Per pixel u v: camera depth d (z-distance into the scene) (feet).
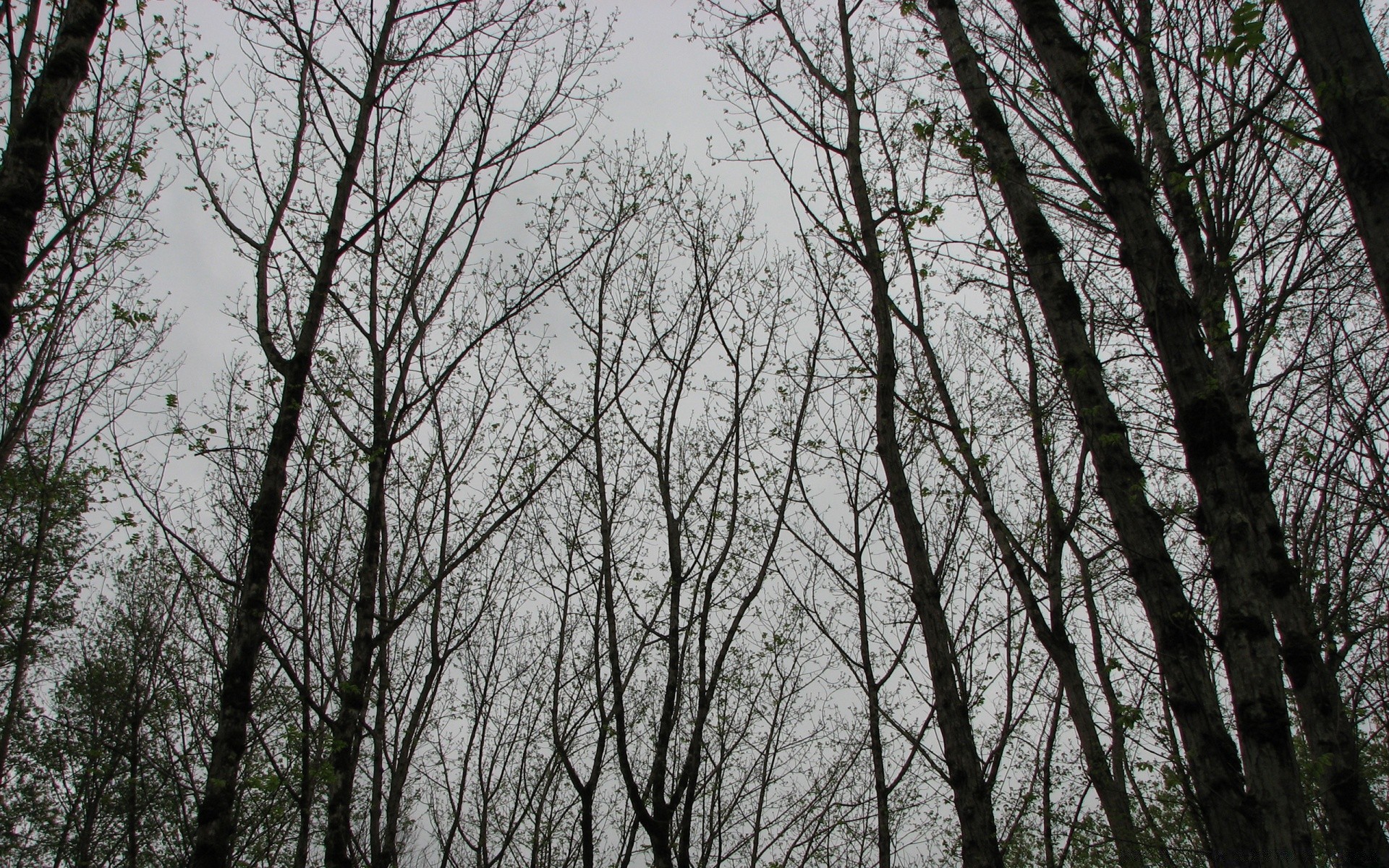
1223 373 24.88
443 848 35.01
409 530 35.22
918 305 28.48
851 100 28.60
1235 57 14.84
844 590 37.65
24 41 20.68
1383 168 12.46
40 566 50.70
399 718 35.42
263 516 24.22
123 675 48.67
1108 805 27.84
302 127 29.40
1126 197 18.90
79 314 37.68
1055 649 27.66
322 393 27.89
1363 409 27.20
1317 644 23.99
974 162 23.06
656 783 29.76
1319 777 23.41
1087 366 19.44
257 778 24.88
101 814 52.34
